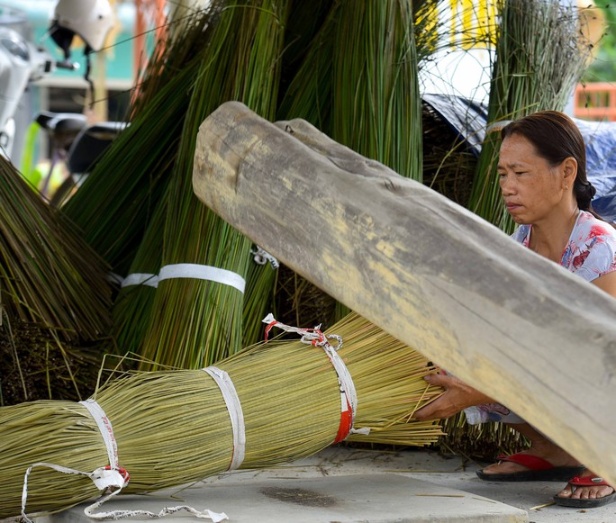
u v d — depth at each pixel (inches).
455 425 137.8
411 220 91.9
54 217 157.8
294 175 104.2
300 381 103.8
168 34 185.6
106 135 239.9
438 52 169.5
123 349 146.9
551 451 127.4
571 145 114.3
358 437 109.7
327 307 153.1
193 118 148.6
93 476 92.0
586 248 115.8
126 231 169.3
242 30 149.3
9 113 229.9
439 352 86.4
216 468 100.0
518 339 79.5
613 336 75.4
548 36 157.8
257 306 150.6
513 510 98.7
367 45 148.5
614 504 119.4
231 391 101.3
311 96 159.6
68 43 239.3
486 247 89.3
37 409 96.4
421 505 99.8
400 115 149.6
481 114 171.5
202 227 139.6
